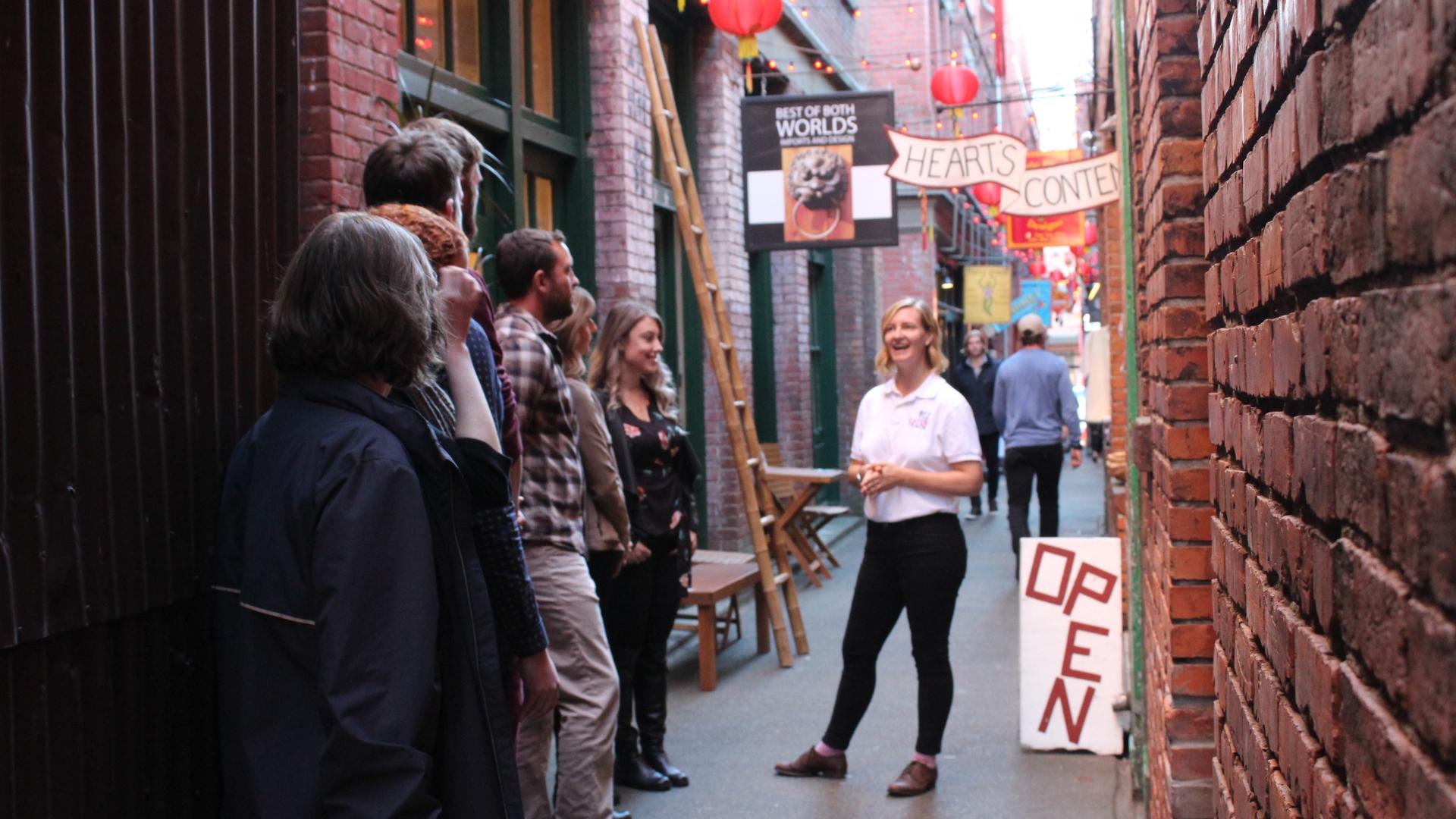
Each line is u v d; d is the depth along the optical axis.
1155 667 4.01
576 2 7.59
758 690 6.56
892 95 8.91
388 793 1.87
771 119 9.02
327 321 2.10
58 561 2.07
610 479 4.47
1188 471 3.38
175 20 2.37
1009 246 16.50
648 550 4.86
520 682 2.58
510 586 2.48
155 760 2.35
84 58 2.14
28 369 2.02
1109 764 5.23
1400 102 0.99
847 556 11.37
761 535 7.19
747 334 10.30
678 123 7.86
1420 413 0.95
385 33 4.91
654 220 8.77
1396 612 1.04
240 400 2.54
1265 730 1.78
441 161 2.81
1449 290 0.88
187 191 2.39
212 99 2.47
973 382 14.32
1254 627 1.86
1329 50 1.25
